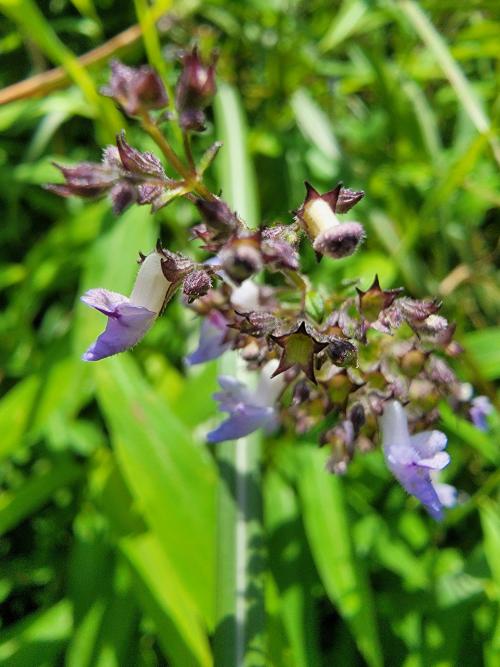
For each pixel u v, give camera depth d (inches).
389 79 6.3
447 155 6.3
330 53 7.0
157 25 6.5
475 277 5.7
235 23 6.8
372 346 3.6
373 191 6.1
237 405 3.5
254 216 5.2
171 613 4.2
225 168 5.4
